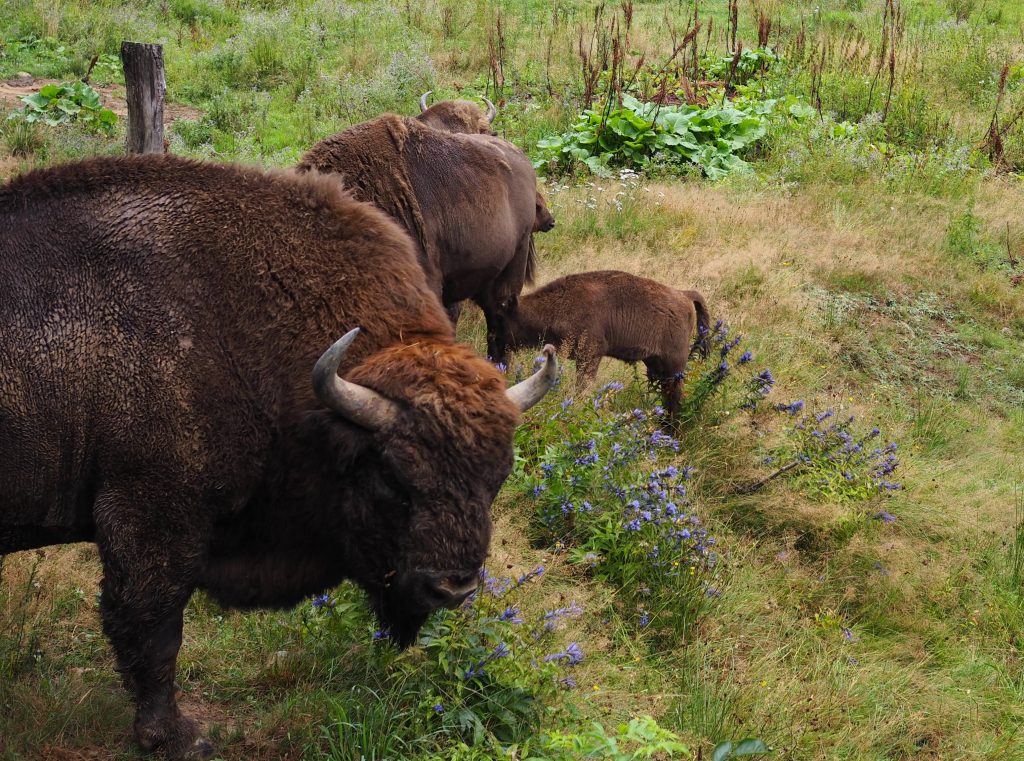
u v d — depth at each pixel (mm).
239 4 16672
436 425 3207
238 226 3547
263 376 3465
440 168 6031
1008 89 15242
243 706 4012
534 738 3688
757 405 6527
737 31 17844
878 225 10164
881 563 5445
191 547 3488
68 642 4227
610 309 6520
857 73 15055
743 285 8359
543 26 17094
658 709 4227
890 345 8312
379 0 17516
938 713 4551
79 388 3352
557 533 5105
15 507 3449
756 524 5742
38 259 3391
